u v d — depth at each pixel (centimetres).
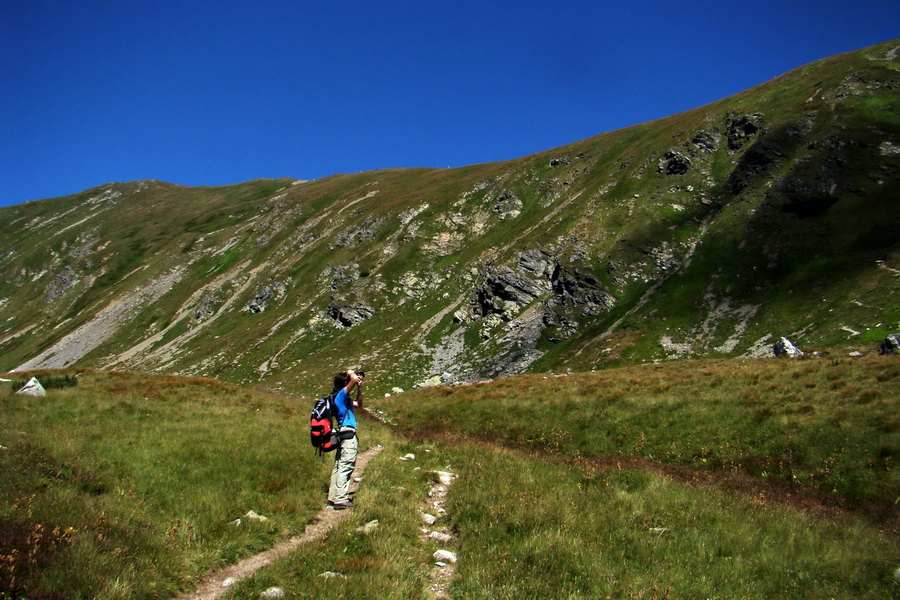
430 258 16050
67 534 675
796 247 9075
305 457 1362
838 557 788
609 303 10419
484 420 2573
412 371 10512
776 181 10838
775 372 2420
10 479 852
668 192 12800
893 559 794
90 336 18600
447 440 2059
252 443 1452
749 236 10081
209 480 1070
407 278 15100
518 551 774
